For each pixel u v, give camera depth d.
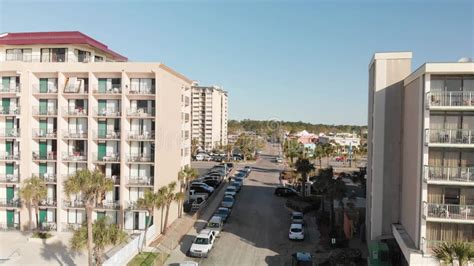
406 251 27.05
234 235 42.31
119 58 54.31
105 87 41.62
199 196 56.91
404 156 32.19
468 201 26.75
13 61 41.16
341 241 38.00
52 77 42.22
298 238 40.03
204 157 115.25
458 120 27.00
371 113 36.75
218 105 162.62
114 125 41.97
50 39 44.84
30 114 41.50
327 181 43.56
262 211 53.62
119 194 40.88
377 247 31.11
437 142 26.59
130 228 41.00
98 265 27.66
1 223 42.69
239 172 87.06
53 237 38.66
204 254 34.94
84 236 27.80
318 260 34.25
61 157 41.16
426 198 26.48
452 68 25.48
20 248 36.50
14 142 42.75
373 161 33.88
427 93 26.22
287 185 72.25
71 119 42.50
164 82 41.94
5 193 43.03
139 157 40.97
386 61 33.38
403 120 32.91
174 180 47.16
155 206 38.28
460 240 24.81
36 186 38.59
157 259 34.03
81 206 40.62
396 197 33.47
